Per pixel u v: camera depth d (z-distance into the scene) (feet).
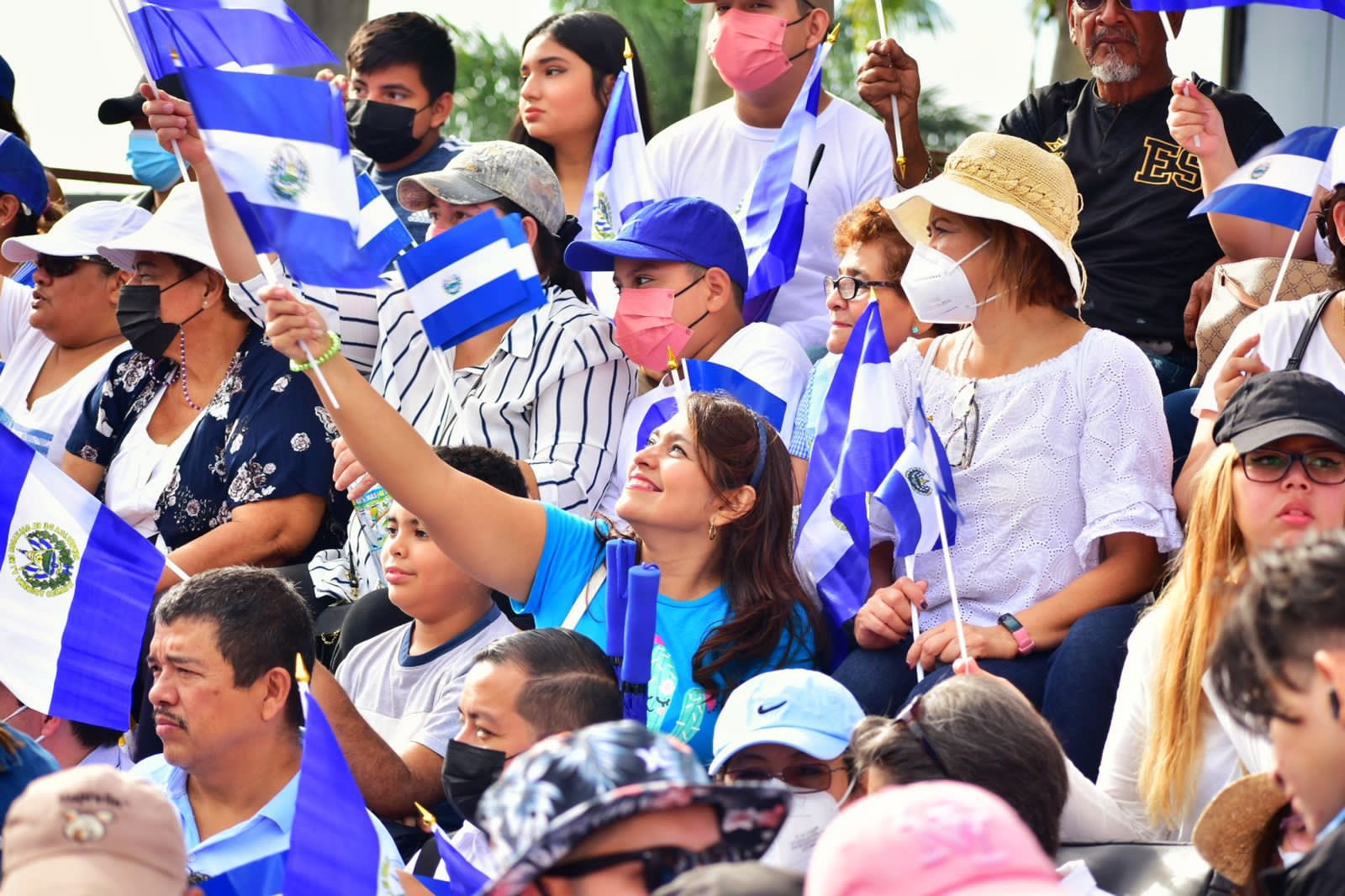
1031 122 25.62
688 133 26.53
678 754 8.89
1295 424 14.25
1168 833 14.75
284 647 16.28
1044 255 19.07
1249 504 14.42
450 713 18.07
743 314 23.44
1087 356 18.92
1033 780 12.04
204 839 16.11
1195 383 21.12
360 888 12.92
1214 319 20.79
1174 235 24.00
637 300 22.04
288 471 23.63
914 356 19.98
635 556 17.33
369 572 22.52
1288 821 11.07
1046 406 18.86
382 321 24.31
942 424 19.39
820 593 18.70
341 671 19.77
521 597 17.92
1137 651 15.39
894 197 20.71
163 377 24.97
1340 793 9.34
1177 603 14.84
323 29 34.99
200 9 18.29
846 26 55.06
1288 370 16.48
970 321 19.35
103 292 26.55
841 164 25.43
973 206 18.78
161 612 16.37
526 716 15.11
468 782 15.19
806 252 25.32
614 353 22.95
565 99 27.30
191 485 24.11
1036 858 7.06
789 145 24.14
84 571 17.83
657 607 17.16
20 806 9.68
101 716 17.52
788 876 8.67
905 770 12.09
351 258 16.07
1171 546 18.29
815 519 18.93
